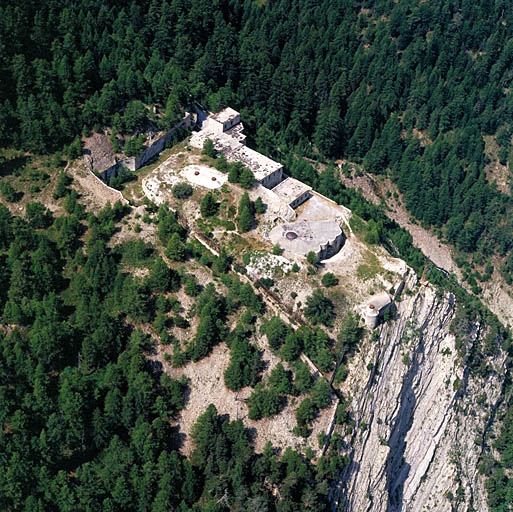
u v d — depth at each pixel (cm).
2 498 19450
